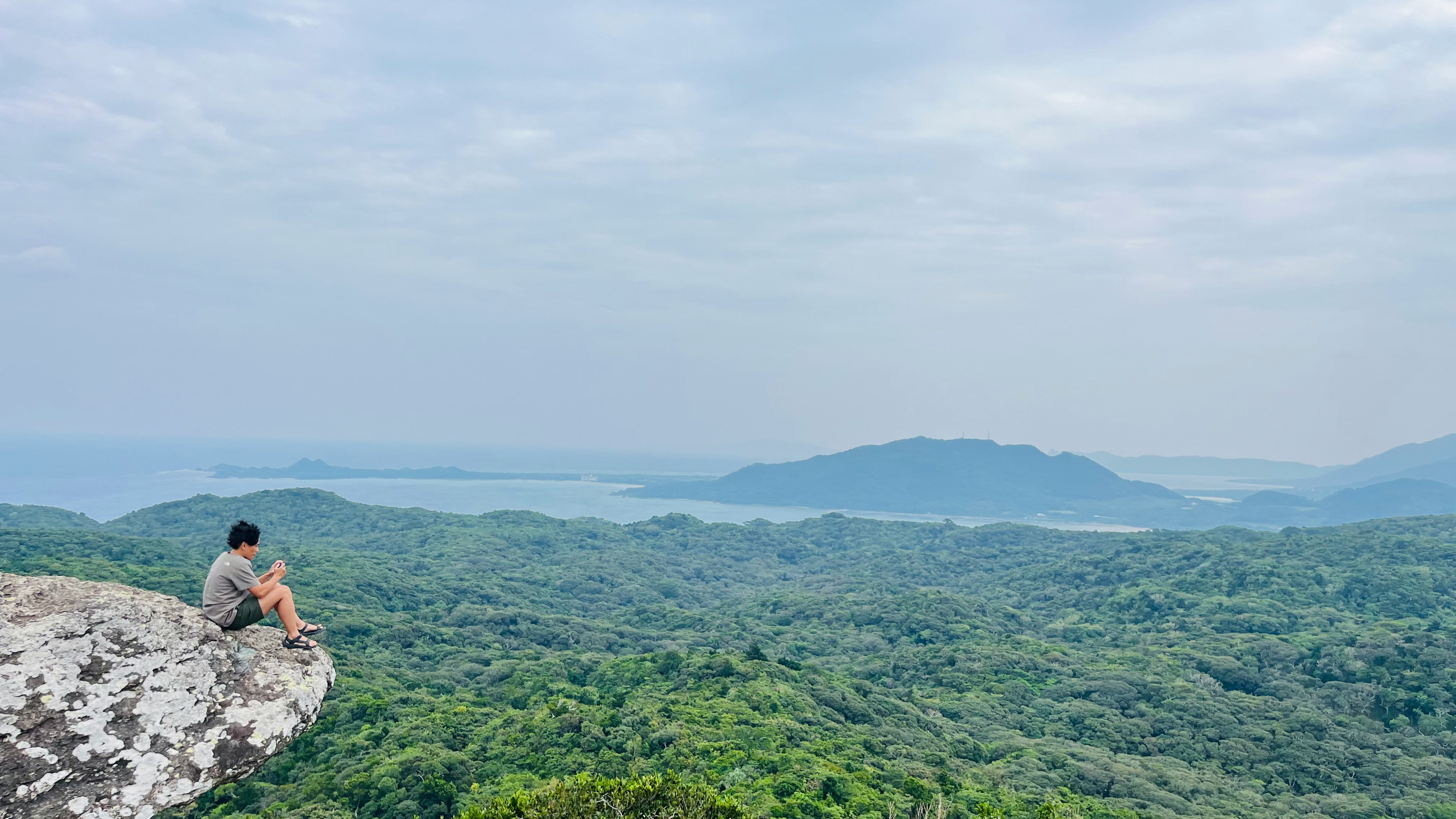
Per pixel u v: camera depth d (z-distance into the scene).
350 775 62.62
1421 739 91.31
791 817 53.06
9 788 8.45
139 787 9.06
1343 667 113.94
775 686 88.62
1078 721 100.06
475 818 25.59
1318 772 83.81
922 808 56.12
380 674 94.75
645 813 26.16
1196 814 69.50
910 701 107.00
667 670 98.88
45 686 9.02
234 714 9.96
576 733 71.06
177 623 10.23
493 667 104.81
